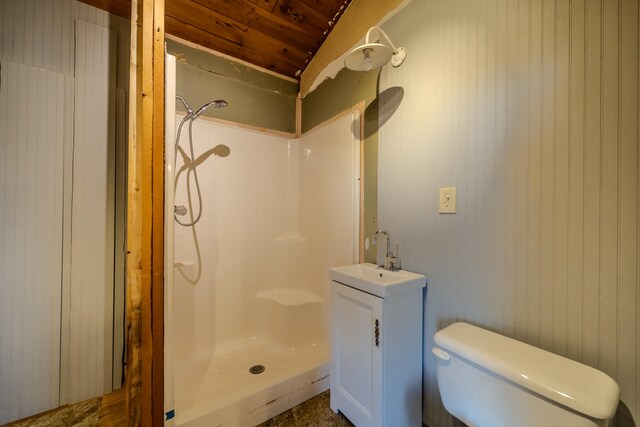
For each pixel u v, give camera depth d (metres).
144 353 0.99
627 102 0.76
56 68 1.44
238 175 2.04
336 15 1.84
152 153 1.00
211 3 1.63
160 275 1.02
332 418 1.34
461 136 1.14
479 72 1.09
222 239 1.96
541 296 0.92
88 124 1.50
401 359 1.16
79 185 1.48
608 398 0.65
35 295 1.39
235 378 1.53
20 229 1.36
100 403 1.46
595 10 0.81
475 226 1.10
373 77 1.59
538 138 0.93
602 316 0.80
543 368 0.76
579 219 0.85
